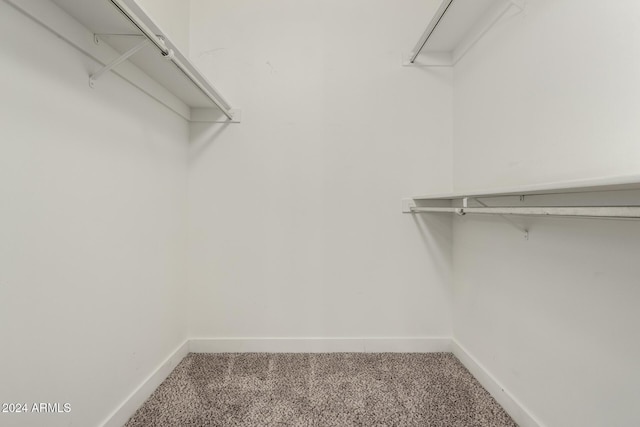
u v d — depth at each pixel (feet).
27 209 2.53
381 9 5.81
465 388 4.57
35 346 2.61
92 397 3.28
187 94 5.06
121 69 3.71
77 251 3.07
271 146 5.80
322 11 5.81
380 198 5.83
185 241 5.71
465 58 5.30
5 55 2.35
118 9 2.63
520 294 3.84
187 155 5.76
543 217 3.44
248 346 5.79
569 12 3.02
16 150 2.44
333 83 5.81
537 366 3.52
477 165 4.90
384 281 5.84
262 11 5.81
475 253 4.98
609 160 2.59
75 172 3.05
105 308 3.50
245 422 3.82
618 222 2.55
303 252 5.82
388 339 5.83
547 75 3.33
